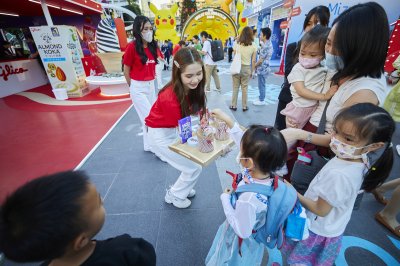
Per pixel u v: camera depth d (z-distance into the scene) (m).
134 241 0.78
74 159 3.15
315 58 1.36
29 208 0.54
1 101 6.30
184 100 1.62
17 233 0.55
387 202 2.09
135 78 2.88
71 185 0.59
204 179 2.62
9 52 8.30
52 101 6.21
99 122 4.52
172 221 2.04
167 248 1.78
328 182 1.03
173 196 2.14
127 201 2.29
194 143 1.58
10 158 3.23
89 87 7.20
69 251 0.63
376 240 1.80
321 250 1.25
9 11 7.48
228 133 1.66
